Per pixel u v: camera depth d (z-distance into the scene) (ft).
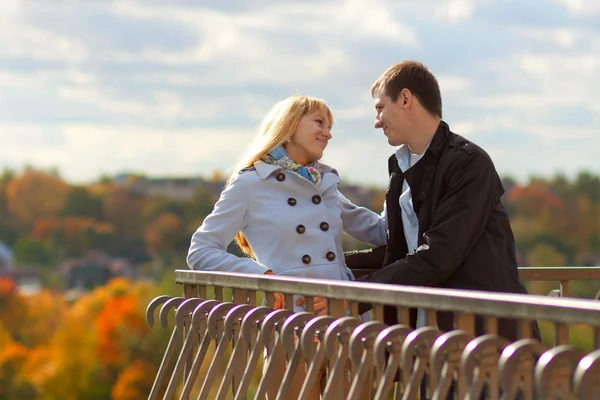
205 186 279.28
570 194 248.93
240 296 14.79
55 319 229.66
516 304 10.23
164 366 15.64
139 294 229.66
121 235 279.28
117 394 211.61
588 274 18.04
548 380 9.34
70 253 281.13
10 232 284.61
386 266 15.52
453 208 15.06
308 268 16.65
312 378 12.47
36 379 215.72
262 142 17.35
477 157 15.25
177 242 277.03
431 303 11.24
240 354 14.30
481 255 15.11
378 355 11.20
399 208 16.48
